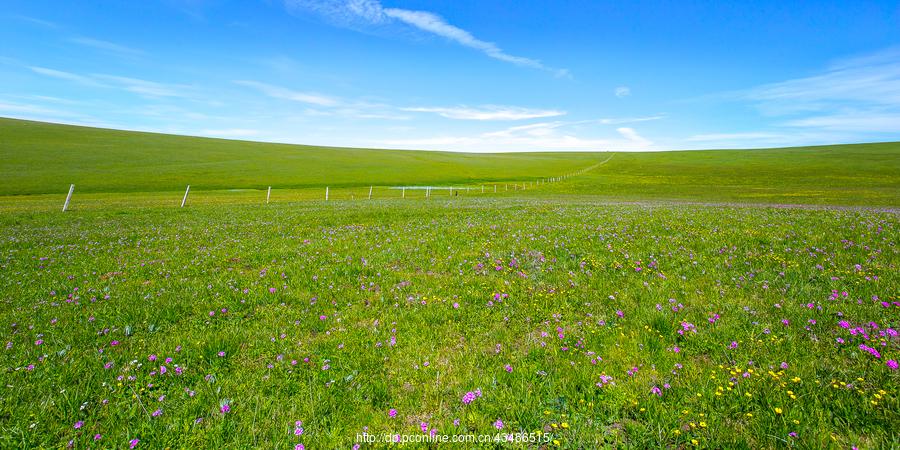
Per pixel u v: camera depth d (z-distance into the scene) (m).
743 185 85.50
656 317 7.60
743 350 6.30
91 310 8.55
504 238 15.30
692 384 5.48
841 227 15.79
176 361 6.40
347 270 11.34
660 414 4.87
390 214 24.92
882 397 4.90
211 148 128.38
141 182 73.69
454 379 5.83
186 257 13.64
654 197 60.97
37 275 11.48
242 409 5.24
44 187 63.59
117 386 5.67
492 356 6.50
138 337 7.31
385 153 159.38
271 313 8.44
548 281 10.17
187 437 4.73
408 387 5.74
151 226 21.50
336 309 8.64
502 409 5.14
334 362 6.34
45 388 5.60
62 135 123.50
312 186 80.62
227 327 7.73
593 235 15.33
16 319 8.08
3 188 61.12
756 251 12.29
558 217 21.64
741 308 7.88
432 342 7.00
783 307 7.84
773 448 4.35
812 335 6.72
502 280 10.23
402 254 13.30
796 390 5.19
